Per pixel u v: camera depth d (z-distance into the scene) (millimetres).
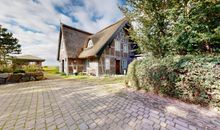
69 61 18109
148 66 6109
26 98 6078
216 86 3576
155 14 6477
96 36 18641
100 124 3270
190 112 3703
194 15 5090
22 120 3658
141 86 6672
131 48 19750
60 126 3232
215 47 5145
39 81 12594
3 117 3900
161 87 5402
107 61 16578
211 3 4645
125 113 3916
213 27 4988
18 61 18766
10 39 20844
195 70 4086
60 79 13875
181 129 2861
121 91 6883
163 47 6504
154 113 3801
